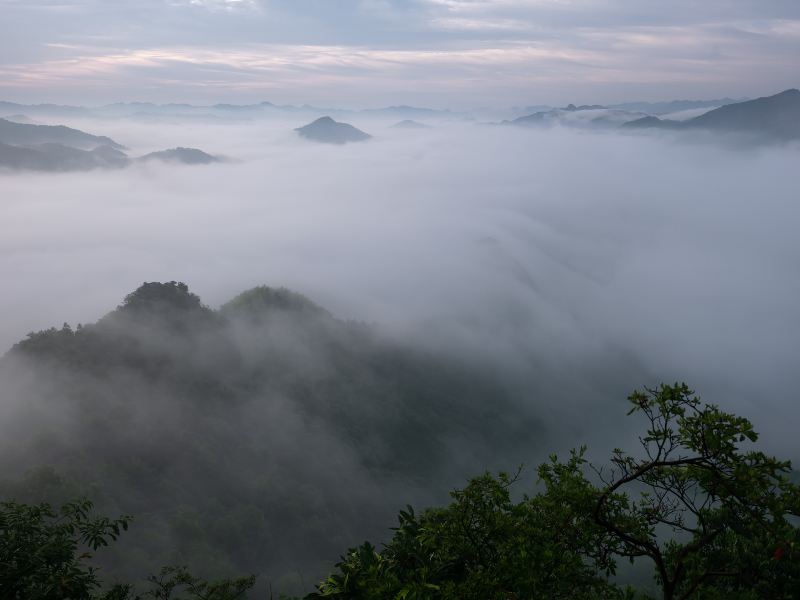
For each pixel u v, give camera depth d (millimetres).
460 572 5676
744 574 4863
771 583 5316
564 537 5230
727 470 4500
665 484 5055
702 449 4508
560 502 5355
